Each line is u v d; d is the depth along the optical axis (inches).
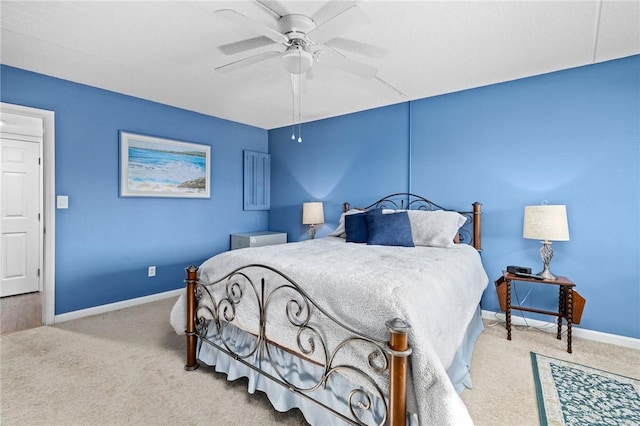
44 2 69.2
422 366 44.4
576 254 101.7
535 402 66.6
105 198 123.3
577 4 69.1
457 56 94.2
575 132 101.9
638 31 79.7
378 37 83.3
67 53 93.0
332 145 163.0
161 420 60.8
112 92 124.6
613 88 96.2
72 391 69.7
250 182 179.9
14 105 101.3
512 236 113.2
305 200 175.5
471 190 121.3
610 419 61.3
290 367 63.4
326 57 79.6
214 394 69.7
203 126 157.8
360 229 119.1
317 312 57.7
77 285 116.4
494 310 116.6
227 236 170.6
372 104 141.8
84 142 117.3
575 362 83.8
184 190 149.0
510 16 73.6
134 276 132.6
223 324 78.7
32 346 92.0
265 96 131.0
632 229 93.9
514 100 112.2
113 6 70.8
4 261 144.6
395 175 140.9
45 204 108.9
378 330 49.9
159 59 96.9
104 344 93.7
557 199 105.0
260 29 66.6
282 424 60.4
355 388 53.2
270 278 67.5
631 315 94.0
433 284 61.8
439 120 128.6
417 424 46.8
